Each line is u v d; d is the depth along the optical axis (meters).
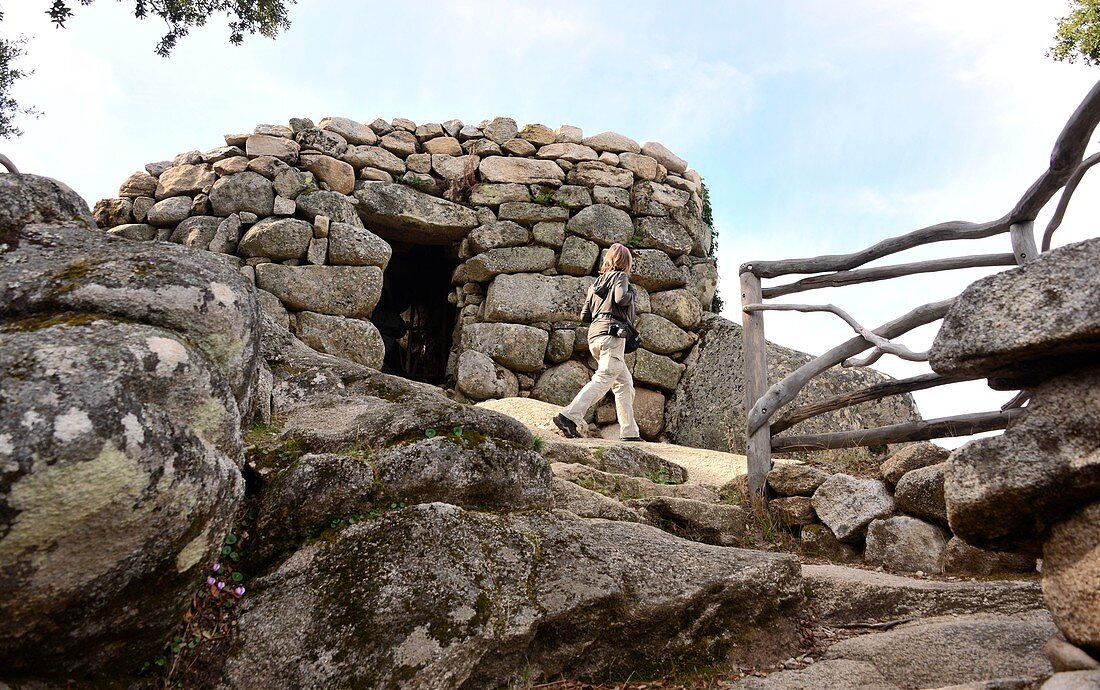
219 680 2.32
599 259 8.95
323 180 8.29
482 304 8.70
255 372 3.15
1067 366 2.11
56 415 1.80
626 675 2.77
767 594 3.10
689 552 3.18
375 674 2.27
